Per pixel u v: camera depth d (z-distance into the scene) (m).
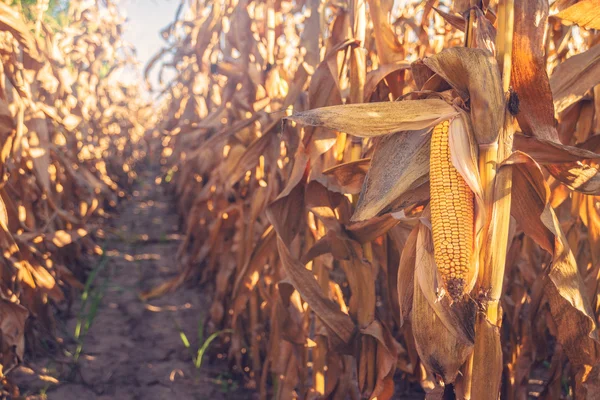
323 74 3.16
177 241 9.83
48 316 4.87
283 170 4.45
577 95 2.47
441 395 2.32
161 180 15.27
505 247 2.06
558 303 2.34
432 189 2.04
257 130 5.09
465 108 2.10
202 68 8.52
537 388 4.55
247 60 5.33
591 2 2.29
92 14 9.17
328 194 2.98
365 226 2.86
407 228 3.00
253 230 4.51
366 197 2.23
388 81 3.02
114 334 5.86
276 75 4.92
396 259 3.20
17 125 4.07
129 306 6.66
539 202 2.21
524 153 2.02
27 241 4.48
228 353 5.18
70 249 6.61
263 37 5.30
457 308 2.07
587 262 3.76
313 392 3.52
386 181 2.22
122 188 13.97
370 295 2.97
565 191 3.21
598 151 2.91
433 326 2.17
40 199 5.12
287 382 3.82
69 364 4.96
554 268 2.21
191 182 9.35
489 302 2.07
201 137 8.76
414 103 2.12
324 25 3.91
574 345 2.35
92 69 9.95
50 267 5.31
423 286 2.16
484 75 2.02
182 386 4.79
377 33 2.96
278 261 4.07
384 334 3.00
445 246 1.94
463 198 2.01
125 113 15.37
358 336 3.00
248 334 4.95
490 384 2.09
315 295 2.99
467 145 2.02
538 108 2.14
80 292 7.09
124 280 7.69
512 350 3.87
